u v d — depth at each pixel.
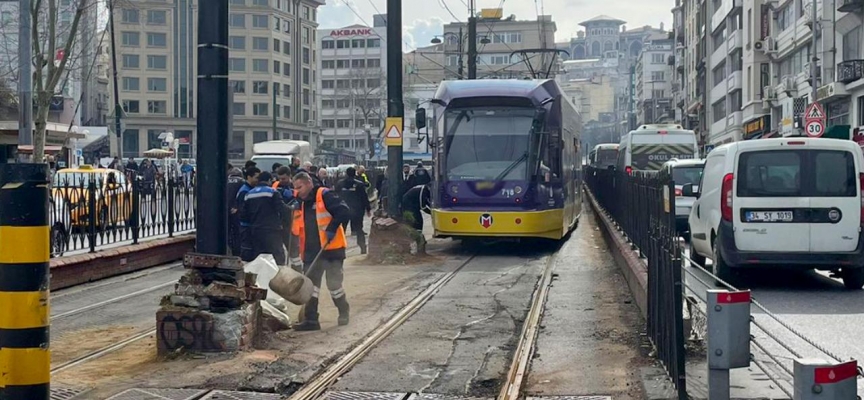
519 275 16.27
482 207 20.14
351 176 20.86
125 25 80.88
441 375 8.42
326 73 113.50
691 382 7.60
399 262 18.27
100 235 16.83
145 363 8.62
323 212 10.79
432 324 11.09
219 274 9.05
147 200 18.88
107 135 55.75
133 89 81.81
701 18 79.69
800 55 48.06
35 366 5.18
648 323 9.59
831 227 13.18
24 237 5.14
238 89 84.62
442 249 21.77
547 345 9.69
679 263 7.16
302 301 9.91
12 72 33.94
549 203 20.48
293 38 90.00
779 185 13.33
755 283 14.48
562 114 22.00
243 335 8.97
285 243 13.51
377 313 11.94
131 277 16.34
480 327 10.88
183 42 82.69
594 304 12.58
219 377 7.96
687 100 90.75
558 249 21.73
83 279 15.34
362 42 113.06
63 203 15.52
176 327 8.81
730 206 13.48
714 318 6.57
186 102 83.19
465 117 20.59
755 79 56.16
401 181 19.56
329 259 10.77
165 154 49.72
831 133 35.19
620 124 165.75
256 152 47.34
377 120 109.81
